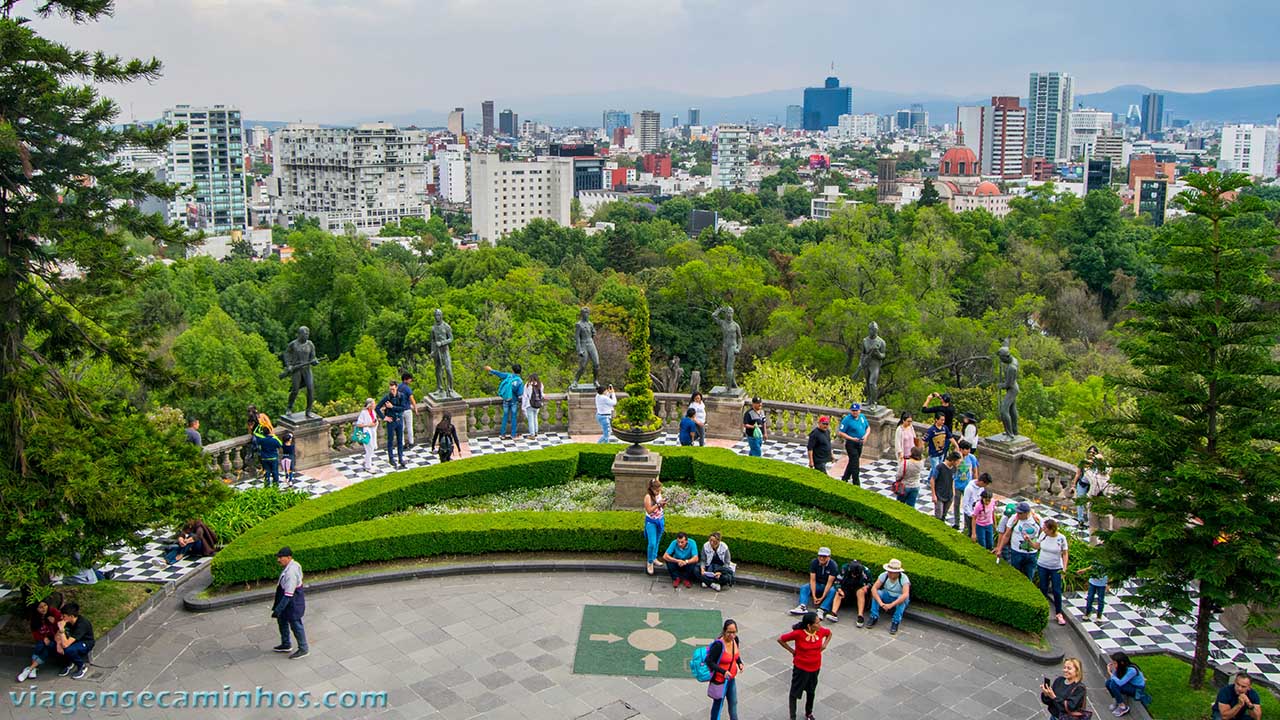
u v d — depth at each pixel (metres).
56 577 25.14
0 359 22.86
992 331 78.56
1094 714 20.64
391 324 94.00
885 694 21.05
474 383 65.25
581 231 181.62
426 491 31.31
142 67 24.33
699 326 89.75
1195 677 21.73
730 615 24.61
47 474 22.05
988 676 21.95
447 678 21.39
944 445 32.53
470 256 119.38
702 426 36.12
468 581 26.47
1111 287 105.69
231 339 73.62
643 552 27.70
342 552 26.22
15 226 22.72
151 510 22.70
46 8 23.95
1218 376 20.50
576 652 22.55
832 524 30.00
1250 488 20.78
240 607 24.81
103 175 24.28
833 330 71.88
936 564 25.31
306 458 35.28
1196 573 20.59
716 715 19.03
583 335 40.38
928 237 81.75
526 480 32.94
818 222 172.50
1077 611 25.75
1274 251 60.41
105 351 25.14
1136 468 22.47
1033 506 32.59
